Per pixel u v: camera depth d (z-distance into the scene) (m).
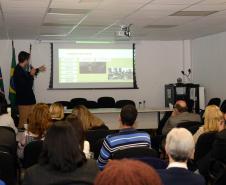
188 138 2.04
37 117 3.70
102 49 10.16
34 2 5.16
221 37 8.98
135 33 8.88
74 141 1.83
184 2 5.32
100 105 8.70
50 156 1.79
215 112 3.78
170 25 7.64
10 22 6.87
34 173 1.79
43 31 8.21
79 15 6.29
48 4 5.32
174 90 9.81
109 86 10.23
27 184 1.78
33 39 9.64
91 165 1.85
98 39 9.84
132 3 5.34
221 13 6.29
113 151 3.05
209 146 3.65
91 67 10.11
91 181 1.75
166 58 10.64
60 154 1.78
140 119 7.59
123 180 0.71
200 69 10.12
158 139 4.53
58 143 1.80
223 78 8.95
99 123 4.36
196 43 10.30
